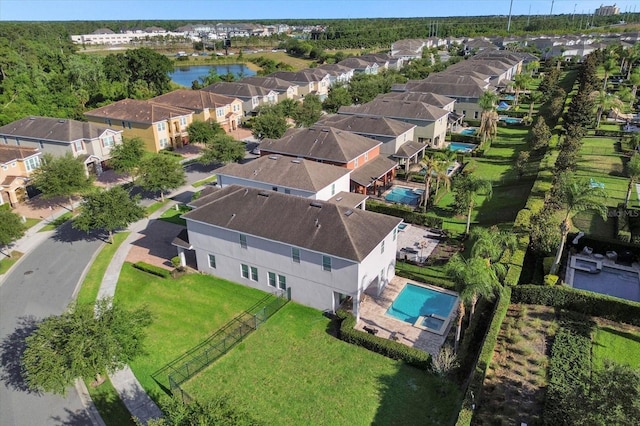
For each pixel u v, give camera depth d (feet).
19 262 143.43
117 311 92.22
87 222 144.36
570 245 134.21
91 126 227.40
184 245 133.18
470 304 104.17
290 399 89.04
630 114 276.82
